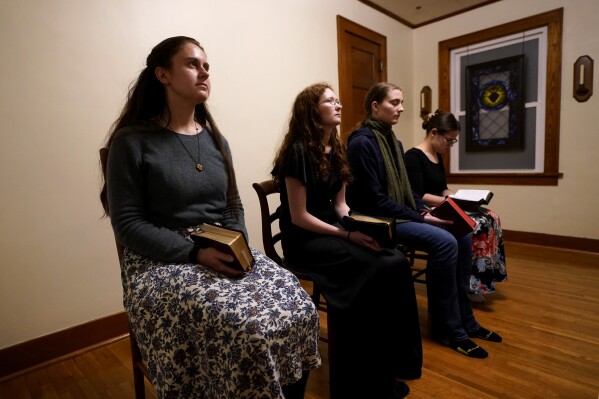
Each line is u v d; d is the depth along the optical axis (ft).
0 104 4.85
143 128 3.47
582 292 7.29
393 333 4.33
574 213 10.07
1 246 4.95
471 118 11.69
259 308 2.80
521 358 5.11
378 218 4.45
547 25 10.05
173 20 6.42
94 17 5.57
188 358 2.86
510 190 11.14
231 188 4.07
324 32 9.34
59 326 5.48
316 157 4.54
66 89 5.38
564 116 9.98
